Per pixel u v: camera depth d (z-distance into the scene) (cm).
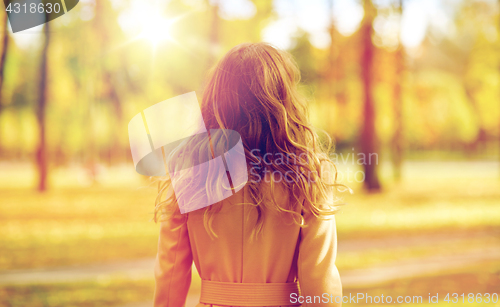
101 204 1828
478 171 3844
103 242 1074
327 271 152
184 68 1969
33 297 607
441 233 1169
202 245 158
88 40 2102
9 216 1521
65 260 877
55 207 1756
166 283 165
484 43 2608
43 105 2366
